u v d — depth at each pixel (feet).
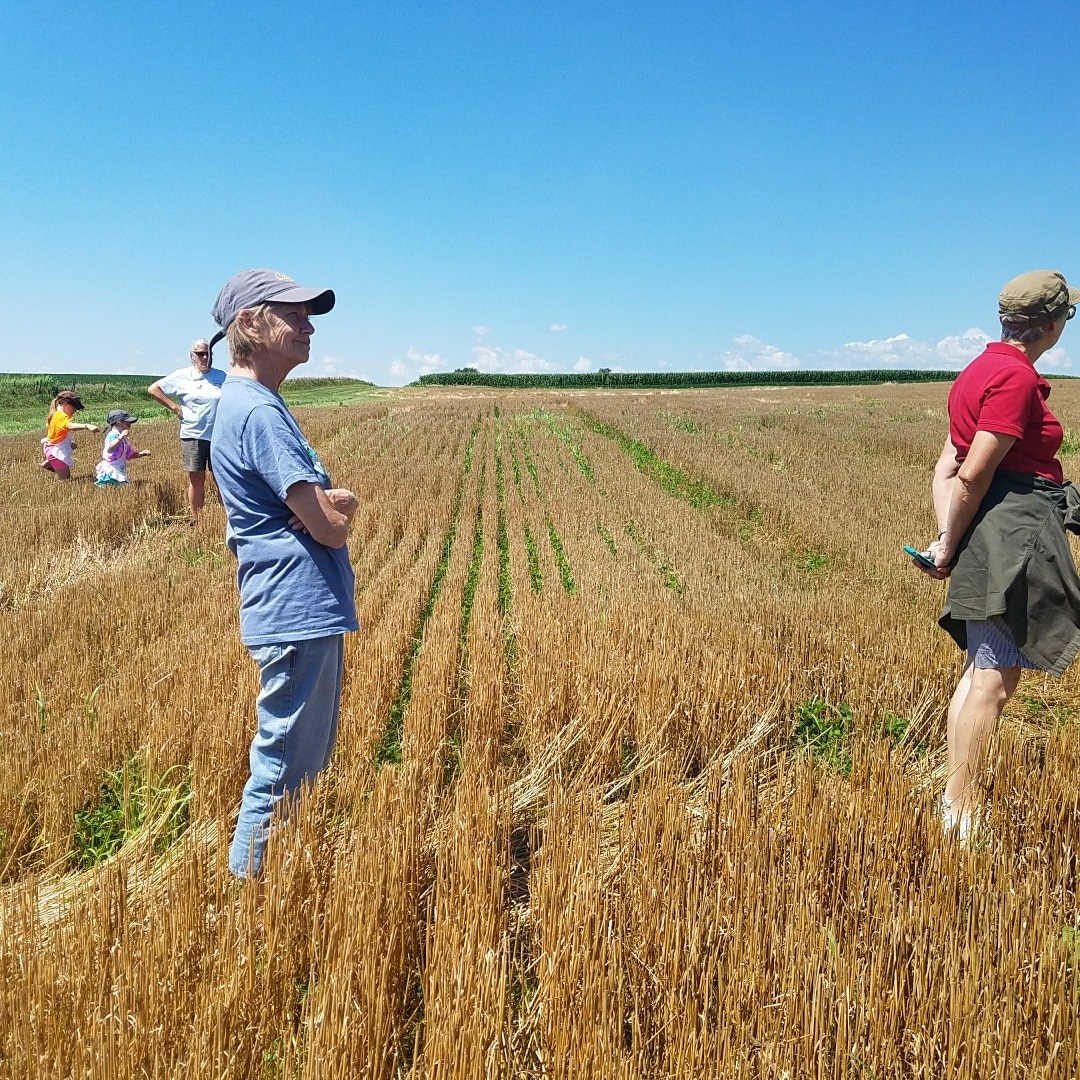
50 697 16.89
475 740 14.93
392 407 133.28
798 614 21.74
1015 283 11.25
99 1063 6.75
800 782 11.17
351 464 64.28
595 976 7.58
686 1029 7.15
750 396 169.27
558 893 9.04
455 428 96.73
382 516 41.60
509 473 61.26
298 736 10.28
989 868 9.31
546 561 33.04
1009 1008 7.07
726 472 56.08
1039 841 10.30
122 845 12.45
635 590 27.04
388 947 8.32
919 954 7.71
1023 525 10.98
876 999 7.21
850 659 17.99
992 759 11.39
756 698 16.05
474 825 10.55
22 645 20.48
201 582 27.71
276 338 10.46
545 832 10.44
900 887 9.07
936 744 15.81
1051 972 7.43
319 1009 7.57
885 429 88.28
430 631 22.24
